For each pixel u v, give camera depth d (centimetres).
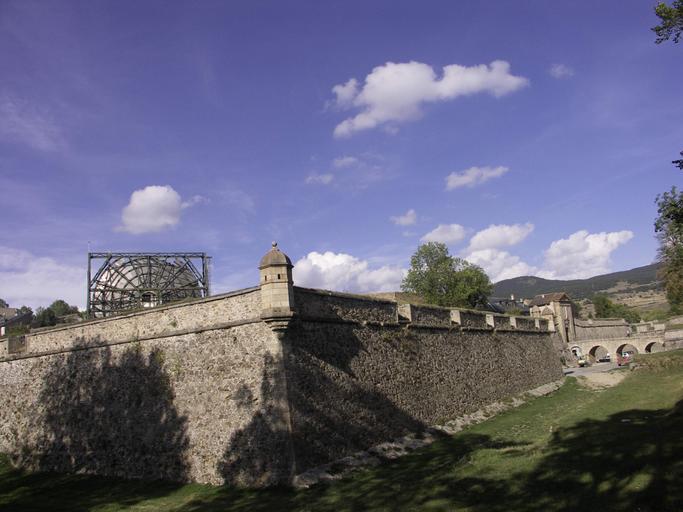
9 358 2800
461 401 2986
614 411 2500
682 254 5756
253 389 1847
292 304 1848
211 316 2014
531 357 4303
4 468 2570
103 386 2303
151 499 1773
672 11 1466
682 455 1414
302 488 1666
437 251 7894
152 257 4238
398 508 1358
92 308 4016
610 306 13062
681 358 4472
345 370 2117
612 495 1215
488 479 1530
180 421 2012
